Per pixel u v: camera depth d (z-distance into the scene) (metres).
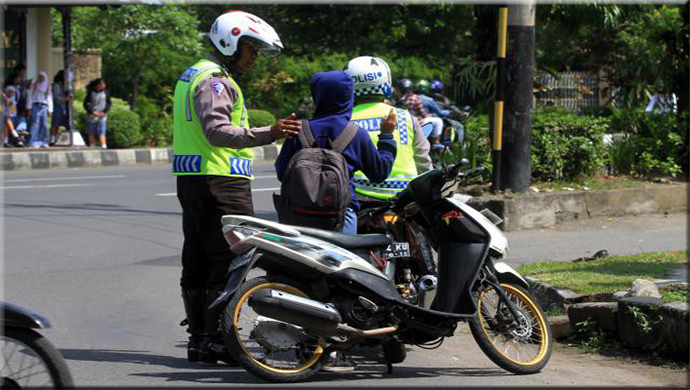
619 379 12.30
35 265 20.30
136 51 57.78
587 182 27.61
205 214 12.47
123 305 16.66
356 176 13.53
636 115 31.95
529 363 12.55
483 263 12.53
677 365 13.07
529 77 25.48
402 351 12.75
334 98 12.28
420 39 68.69
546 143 27.17
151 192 32.72
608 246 22.16
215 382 11.74
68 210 28.19
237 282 11.38
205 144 12.40
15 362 10.25
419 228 13.03
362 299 11.71
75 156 44.38
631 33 46.25
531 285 16.77
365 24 67.94
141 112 54.53
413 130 13.81
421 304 12.54
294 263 11.60
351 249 11.95
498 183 25.67
